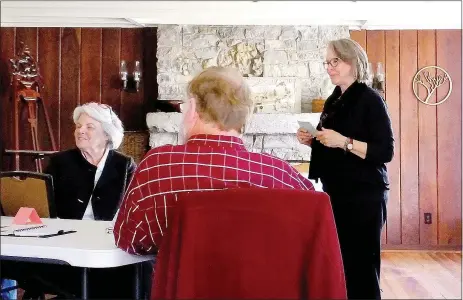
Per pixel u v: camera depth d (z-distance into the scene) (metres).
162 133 5.15
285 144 5.11
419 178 5.33
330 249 1.37
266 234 1.36
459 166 5.30
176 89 5.29
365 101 2.26
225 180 1.50
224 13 4.87
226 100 1.53
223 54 5.30
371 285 2.20
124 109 5.50
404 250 5.31
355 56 2.30
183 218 1.36
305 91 5.30
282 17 4.84
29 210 2.09
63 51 5.47
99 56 5.48
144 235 1.53
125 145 5.26
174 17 5.06
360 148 2.20
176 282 1.36
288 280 1.37
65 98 5.48
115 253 1.61
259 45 5.29
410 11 4.51
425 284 3.91
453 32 5.27
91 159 2.62
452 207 5.32
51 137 5.15
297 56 5.29
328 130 2.24
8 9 4.81
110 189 2.56
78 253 1.61
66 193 2.56
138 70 5.37
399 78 5.33
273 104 5.23
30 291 2.21
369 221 2.22
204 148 1.53
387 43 5.34
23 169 5.35
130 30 5.47
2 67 5.43
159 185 1.52
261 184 1.54
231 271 1.36
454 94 5.30
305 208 1.37
